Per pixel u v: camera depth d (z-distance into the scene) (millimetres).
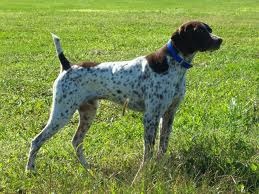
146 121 7500
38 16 33062
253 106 10383
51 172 7215
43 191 6688
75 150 8086
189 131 8898
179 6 43781
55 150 8523
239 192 6652
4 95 12703
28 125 10398
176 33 7402
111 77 7602
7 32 25156
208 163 7352
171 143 8133
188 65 7469
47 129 7723
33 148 7703
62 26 27656
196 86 13039
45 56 18531
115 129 9719
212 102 11250
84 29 26328
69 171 7453
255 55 18156
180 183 6570
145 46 20734
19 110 11336
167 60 7398
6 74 15172
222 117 9766
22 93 12891
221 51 18812
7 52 19438
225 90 12430
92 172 7176
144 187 6320
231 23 29422
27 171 7523
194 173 7039
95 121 10555
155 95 7410
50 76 14781
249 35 24266
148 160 7020
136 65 7570
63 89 7672
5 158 8320
